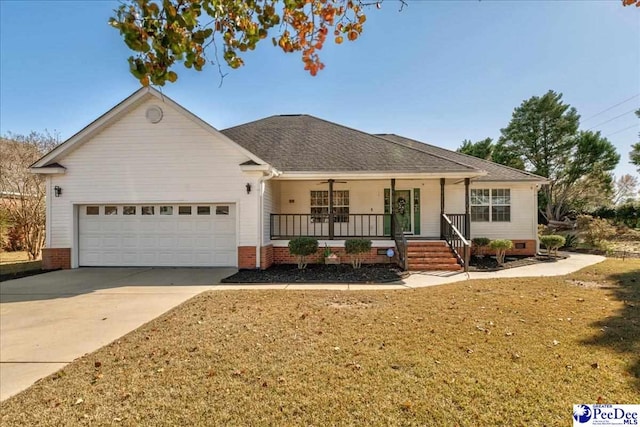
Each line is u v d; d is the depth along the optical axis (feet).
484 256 44.47
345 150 45.03
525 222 47.26
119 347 14.92
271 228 41.50
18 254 56.80
